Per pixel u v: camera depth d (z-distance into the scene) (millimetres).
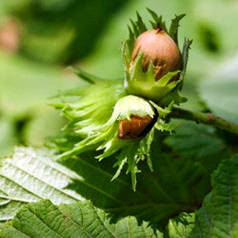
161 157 376
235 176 346
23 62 609
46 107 547
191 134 395
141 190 369
